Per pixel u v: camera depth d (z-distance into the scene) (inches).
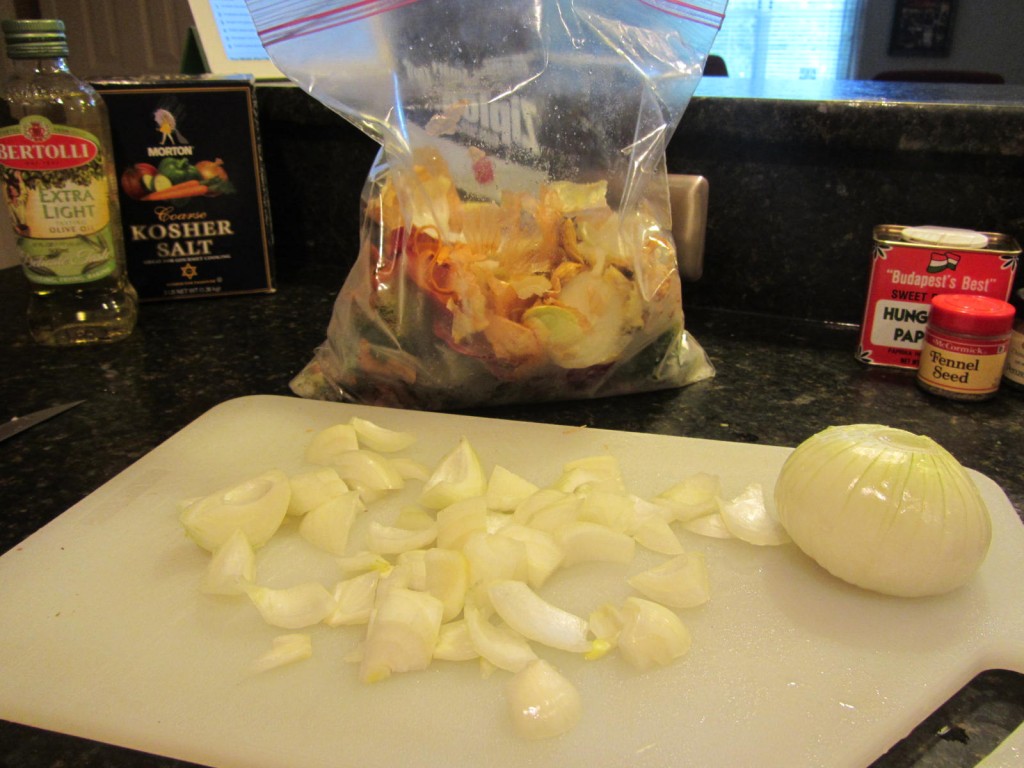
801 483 21.2
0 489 25.6
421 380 29.8
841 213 37.4
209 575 20.8
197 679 18.0
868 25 139.6
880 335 34.0
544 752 16.3
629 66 27.3
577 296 27.7
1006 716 17.7
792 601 20.4
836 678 18.0
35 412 30.4
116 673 18.2
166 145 38.9
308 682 18.0
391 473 25.6
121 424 29.8
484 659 18.5
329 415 29.6
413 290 28.0
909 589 20.0
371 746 16.4
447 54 26.5
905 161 35.4
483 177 27.1
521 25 26.3
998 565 21.6
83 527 23.3
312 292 43.9
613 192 27.9
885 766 16.5
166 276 41.3
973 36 136.9
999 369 30.9
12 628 19.5
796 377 33.6
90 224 33.6
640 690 17.7
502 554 21.0
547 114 27.2
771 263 39.5
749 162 37.9
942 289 32.5
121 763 16.3
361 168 45.1
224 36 49.9
